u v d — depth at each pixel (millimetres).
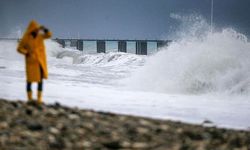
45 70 36750
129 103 48906
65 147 25062
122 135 27500
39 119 29188
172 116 41344
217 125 37656
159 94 61625
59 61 171000
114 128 28922
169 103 51406
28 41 36094
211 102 55625
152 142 26625
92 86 69312
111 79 84062
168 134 28562
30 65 36438
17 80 68375
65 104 43750
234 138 28891
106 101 49406
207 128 31969
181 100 55594
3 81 65938
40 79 36656
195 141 27641
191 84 71438
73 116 30922
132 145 25672
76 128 27922
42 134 26391
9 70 90688
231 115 45219
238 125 39094
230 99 60781
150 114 41406
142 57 142500
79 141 25938
